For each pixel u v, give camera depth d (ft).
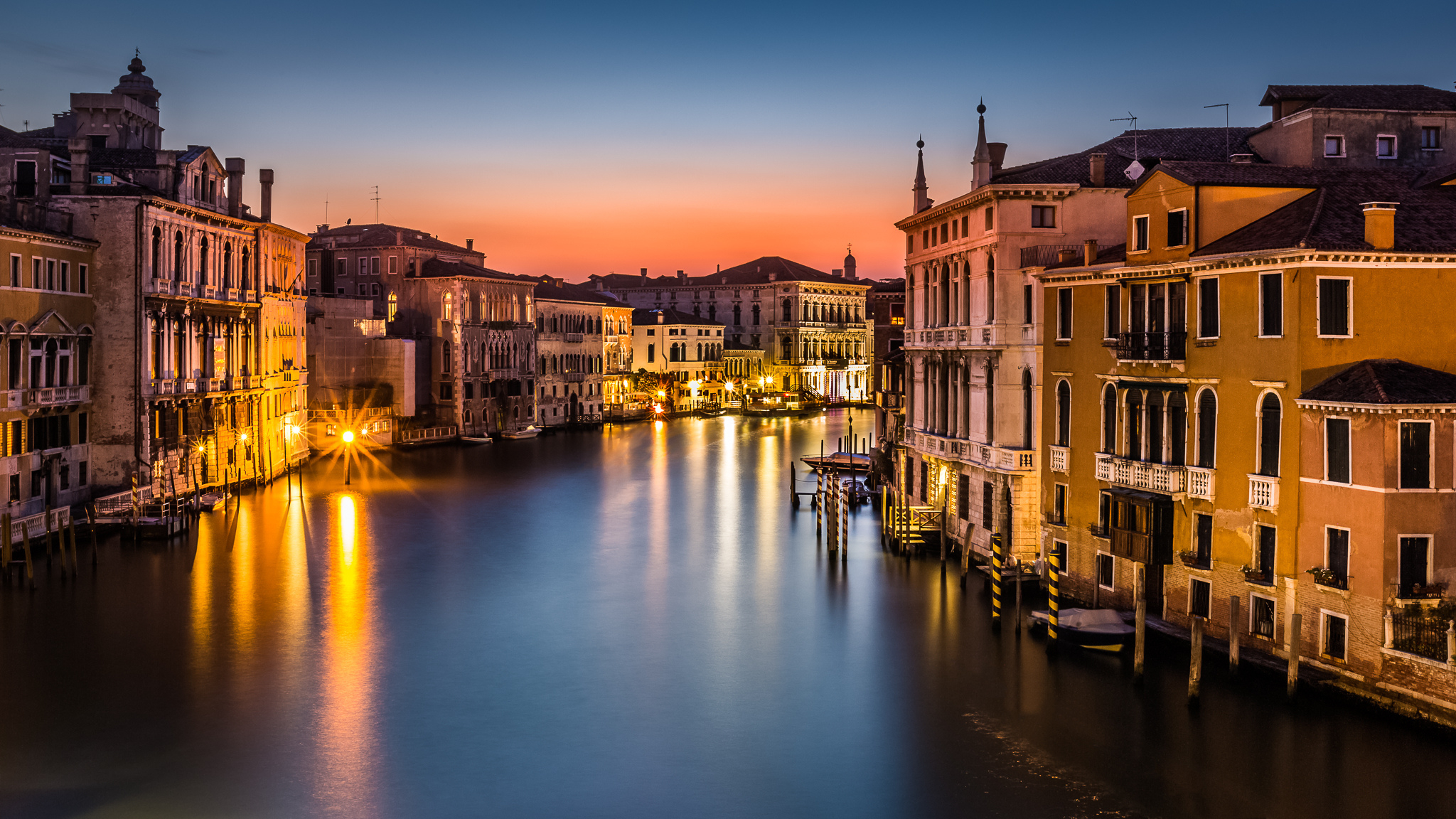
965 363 133.39
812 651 96.53
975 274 127.85
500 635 102.06
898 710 82.12
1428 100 121.60
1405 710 75.05
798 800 67.77
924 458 146.82
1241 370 87.04
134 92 216.74
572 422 352.08
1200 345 91.45
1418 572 76.74
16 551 129.80
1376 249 80.69
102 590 115.75
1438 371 80.33
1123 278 99.76
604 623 105.91
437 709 82.69
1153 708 80.38
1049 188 119.34
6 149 152.35
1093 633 91.56
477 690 87.04
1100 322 103.96
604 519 169.07
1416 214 86.89
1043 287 113.91
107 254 155.22
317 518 166.30
